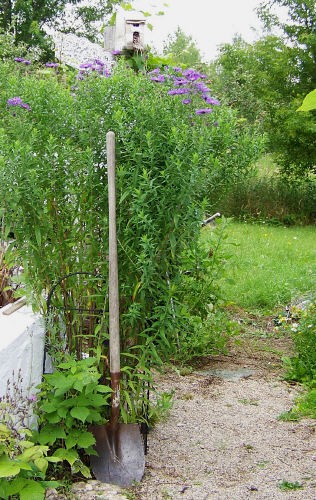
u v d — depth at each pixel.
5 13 29.25
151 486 3.68
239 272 9.51
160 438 4.43
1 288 4.46
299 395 5.40
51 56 15.66
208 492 3.65
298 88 18.38
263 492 3.68
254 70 19.06
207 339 6.22
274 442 4.45
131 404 3.91
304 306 7.71
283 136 17.92
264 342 6.96
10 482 3.21
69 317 4.03
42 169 3.74
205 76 4.14
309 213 18.08
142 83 4.06
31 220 3.79
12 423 3.43
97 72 4.18
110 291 3.74
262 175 19.44
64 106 3.98
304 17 18.28
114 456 3.75
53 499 3.43
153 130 3.82
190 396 5.24
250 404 5.18
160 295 3.90
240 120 4.89
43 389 3.84
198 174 3.69
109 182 3.71
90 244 4.00
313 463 4.12
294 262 11.05
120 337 4.02
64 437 3.60
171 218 3.76
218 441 4.43
